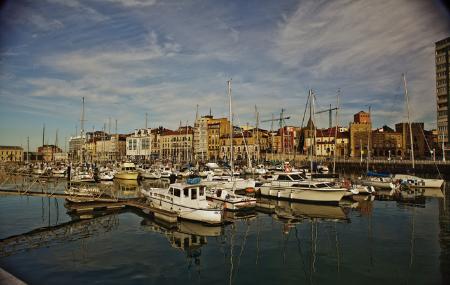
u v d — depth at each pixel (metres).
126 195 48.62
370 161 92.62
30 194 36.12
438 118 105.25
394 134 142.62
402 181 53.19
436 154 115.62
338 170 100.06
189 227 28.22
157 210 30.88
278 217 32.47
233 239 24.78
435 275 17.50
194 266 19.25
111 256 20.92
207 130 157.88
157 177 70.00
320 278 17.39
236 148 147.12
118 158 156.25
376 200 42.97
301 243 23.56
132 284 16.77
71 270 18.53
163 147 170.38
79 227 28.34
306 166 80.50
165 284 16.78
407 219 31.11
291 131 141.88
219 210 28.27
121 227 28.34
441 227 27.80
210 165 84.81
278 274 18.00
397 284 16.53
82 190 37.50
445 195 47.28
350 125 145.12
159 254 21.36
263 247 22.75
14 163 119.06
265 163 95.69
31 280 17.16
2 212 34.72
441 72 103.50
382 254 20.88
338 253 21.23
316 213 34.28
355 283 16.70
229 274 18.06
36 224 29.31
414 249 21.80
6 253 21.30
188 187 29.78
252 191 45.81
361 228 27.67
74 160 128.75
